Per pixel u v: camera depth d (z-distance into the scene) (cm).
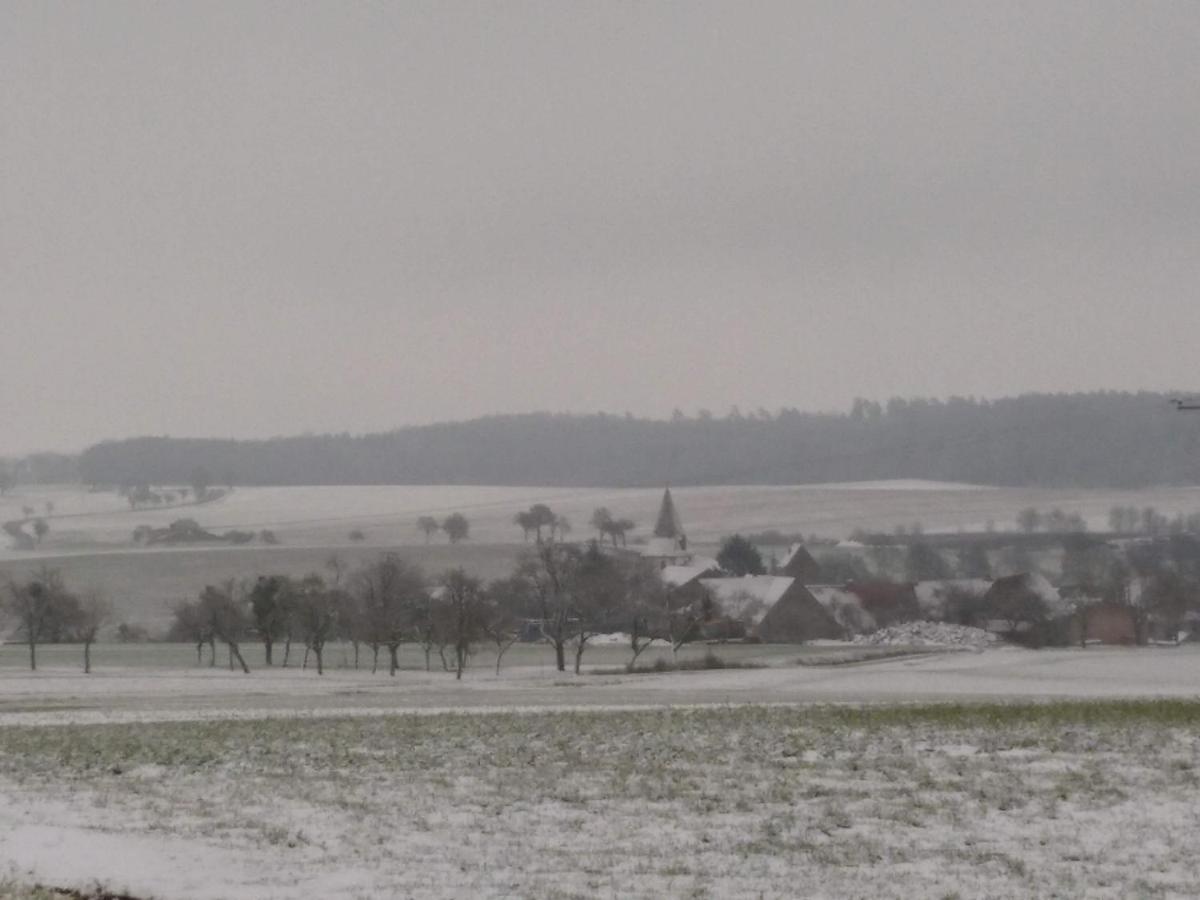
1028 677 10388
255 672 12719
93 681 10781
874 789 3428
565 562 15950
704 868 2539
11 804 3381
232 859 2636
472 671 13000
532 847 2748
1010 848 2689
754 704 6769
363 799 3400
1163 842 2719
